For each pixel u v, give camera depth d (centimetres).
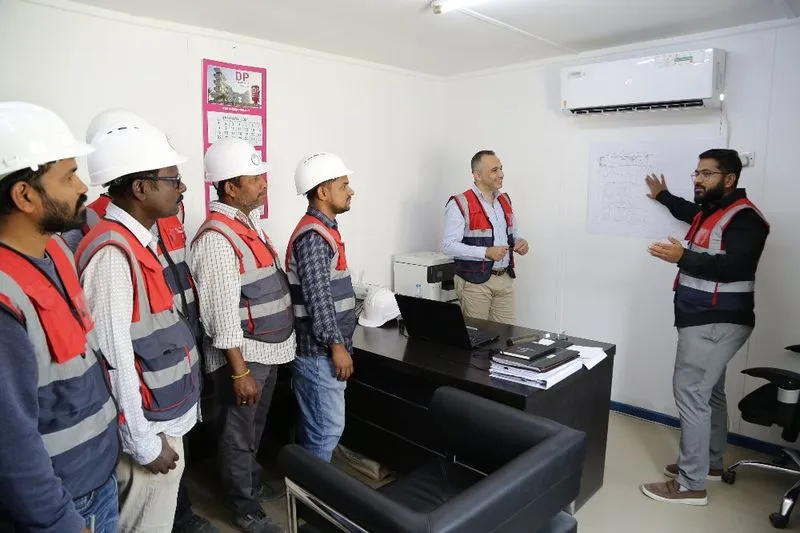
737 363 292
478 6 239
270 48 292
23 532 101
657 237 314
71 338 111
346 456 275
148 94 249
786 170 269
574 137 340
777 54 265
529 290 376
